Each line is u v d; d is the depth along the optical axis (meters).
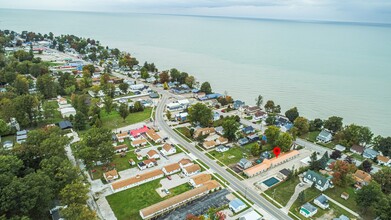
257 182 83.38
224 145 106.50
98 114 124.94
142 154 97.31
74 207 57.81
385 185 76.94
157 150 100.88
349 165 81.94
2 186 57.56
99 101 142.00
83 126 113.62
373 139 108.38
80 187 63.22
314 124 123.81
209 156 98.00
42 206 60.66
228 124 107.81
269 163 90.94
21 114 109.00
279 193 78.25
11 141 99.50
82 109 123.50
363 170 90.00
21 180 60.56
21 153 76.56
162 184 80.75
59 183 67.00
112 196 74.38
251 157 98.50
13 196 55.03
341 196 77.12
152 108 143.75
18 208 55.81
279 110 142.00
